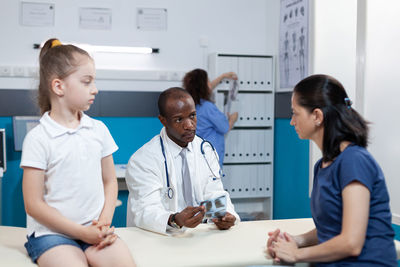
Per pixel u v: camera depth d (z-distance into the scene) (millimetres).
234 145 3941
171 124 1724
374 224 1211
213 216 1538
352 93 2990
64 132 1336
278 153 4020
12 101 3633
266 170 4035
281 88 3854
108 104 3809
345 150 1239
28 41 3688
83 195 1356
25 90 3652
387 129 2264
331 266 1219
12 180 3678
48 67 1344
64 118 1364
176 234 1568
